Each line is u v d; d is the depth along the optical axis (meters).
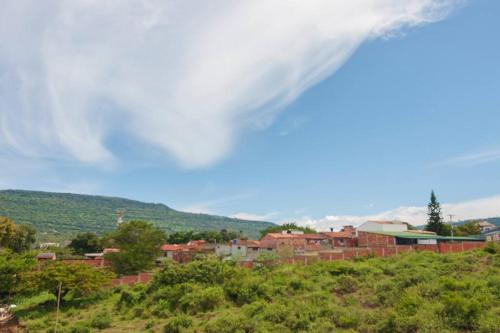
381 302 32.47
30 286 44.97
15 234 82.31
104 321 35.50
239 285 39.84
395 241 66.81
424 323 25.05
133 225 66.44
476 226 101.62
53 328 34.31
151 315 37.81
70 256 95.62
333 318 29.30
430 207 102.12
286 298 36.19
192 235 129.50
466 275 36.06
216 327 29.86
